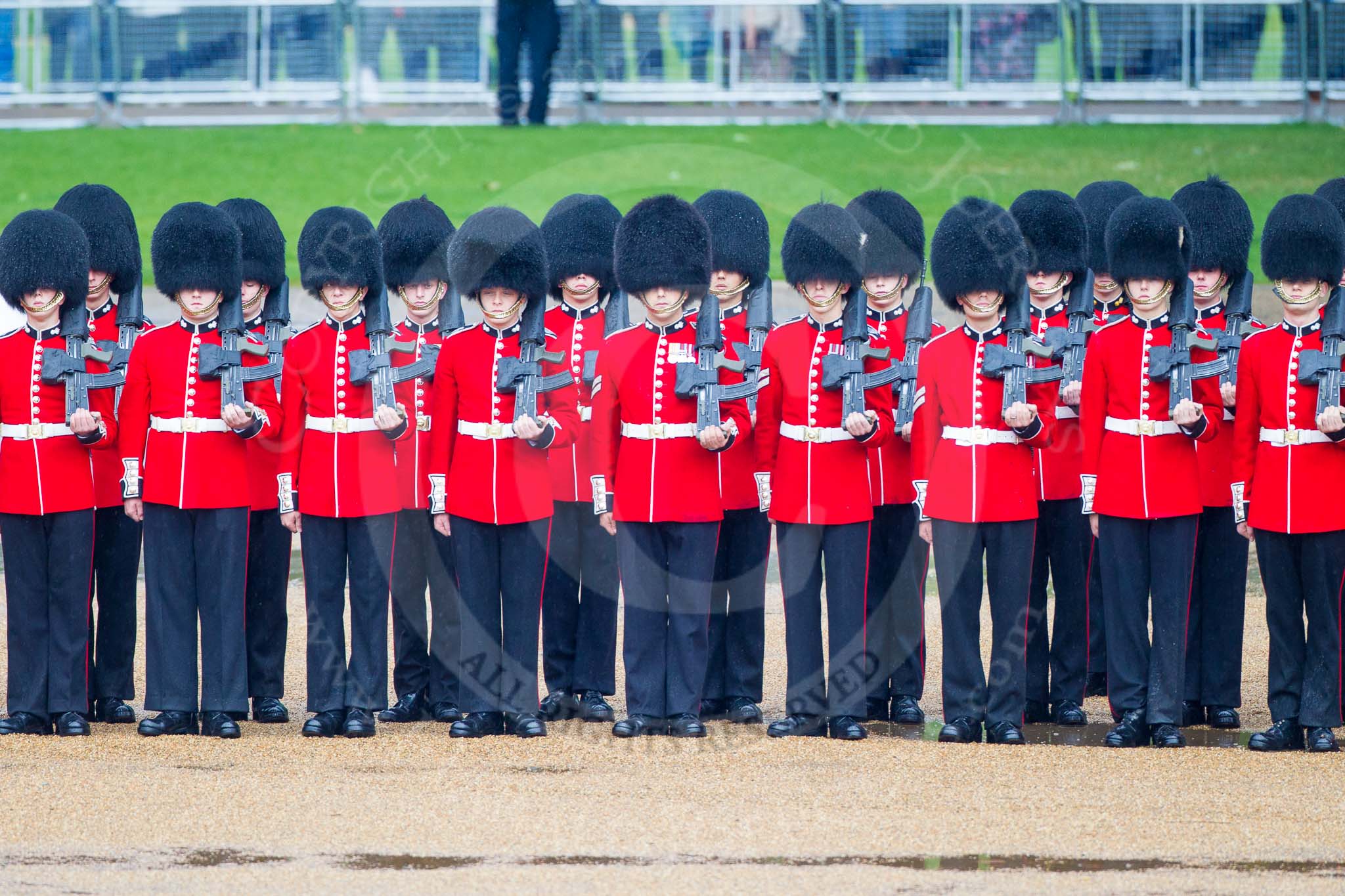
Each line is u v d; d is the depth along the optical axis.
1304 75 92.81
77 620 32.25
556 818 26.80
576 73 89.19
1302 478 31.38
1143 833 26.14
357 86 95.44
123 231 34.84
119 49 96.25
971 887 23.89
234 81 96.56
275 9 95.62
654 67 88.88
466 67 94.50
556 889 23.80
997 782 28.83
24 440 32.22
